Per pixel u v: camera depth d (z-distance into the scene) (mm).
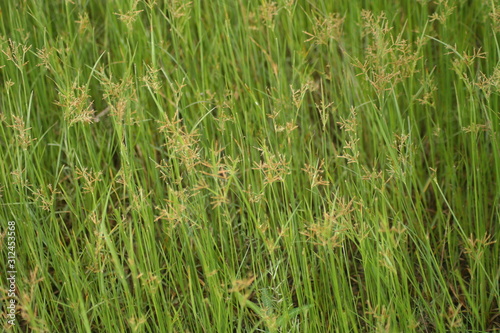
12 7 2805
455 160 2828
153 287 2045
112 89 2182
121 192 2750
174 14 2457
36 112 2869
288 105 2648
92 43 2918
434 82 2857
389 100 2523
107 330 2238
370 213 2287
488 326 2346
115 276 2359
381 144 2508
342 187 2641
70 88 2279
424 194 2754
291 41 2807
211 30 2900
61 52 2520
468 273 2521
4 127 2686
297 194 2600
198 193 2232
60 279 2432
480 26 3012
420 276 2527
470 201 2500
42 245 2373
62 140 2756
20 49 2766
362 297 2293
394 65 2266
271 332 1965
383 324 2012
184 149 1987
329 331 2295
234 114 2441
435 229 2654
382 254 2053
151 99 2846
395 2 2893
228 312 2090
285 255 2506
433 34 2889
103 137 2625
